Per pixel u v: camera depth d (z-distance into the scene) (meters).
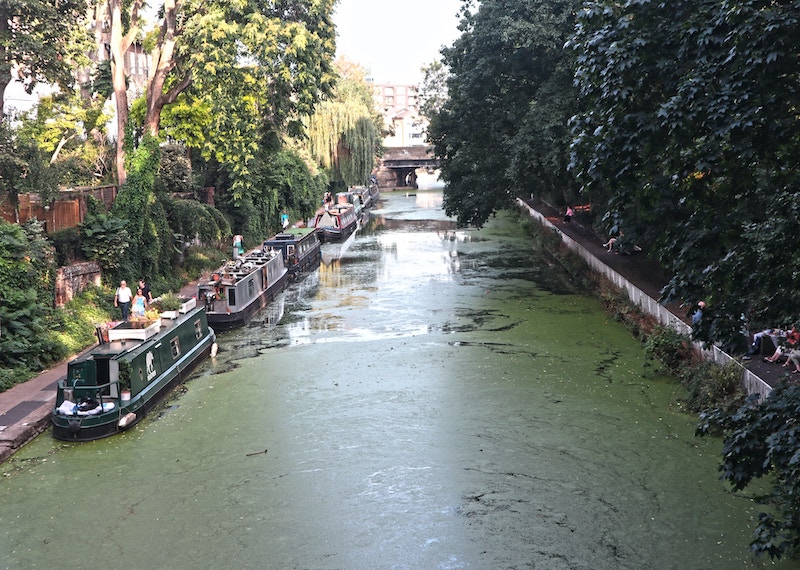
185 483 14.94
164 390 19.56
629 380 20.27
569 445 16.25
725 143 9.28
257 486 14.78
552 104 31.27
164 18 31.94
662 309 22.92
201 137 34.75
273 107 32.06
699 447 15.92
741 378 17.08
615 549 12.30
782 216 9.48
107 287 27.09
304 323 27.91
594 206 38.88
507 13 33.56
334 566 12.08
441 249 47.09
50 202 25.66
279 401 19.41
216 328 27.08
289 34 28.89
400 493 14.37
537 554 12.23
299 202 55.91
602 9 10.59
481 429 17.27
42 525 13.42
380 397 19.53
